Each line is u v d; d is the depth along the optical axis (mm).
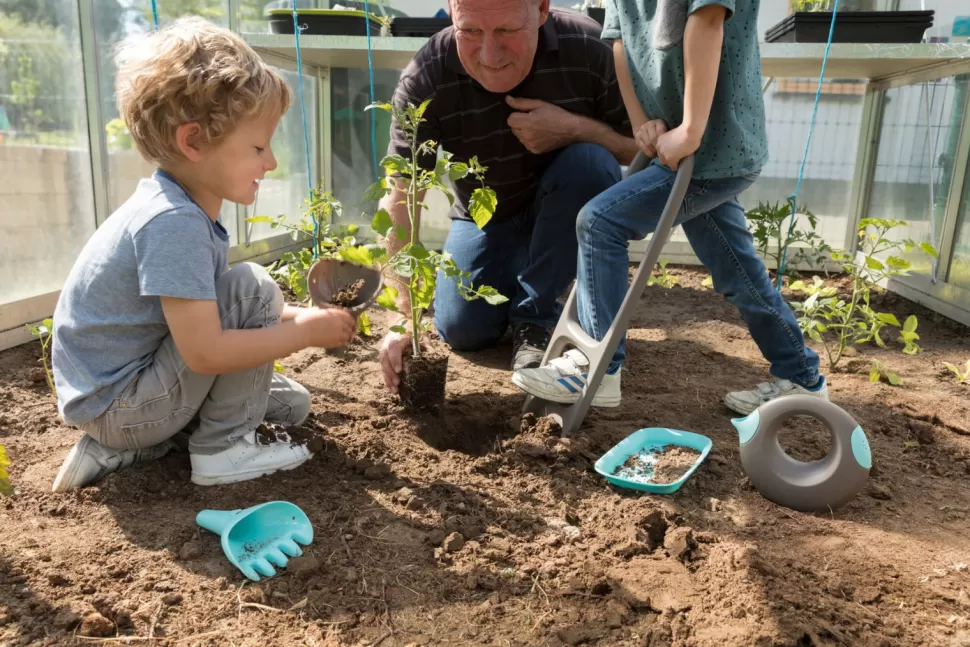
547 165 2867
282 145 4547
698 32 1849
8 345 2781
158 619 1386
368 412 2322
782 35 4312
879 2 4465
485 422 2334
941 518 1857
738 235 2301
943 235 3840
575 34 2580
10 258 2807
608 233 2154
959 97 3748
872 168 4691
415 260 2023
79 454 1808
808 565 1619
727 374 2859
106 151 3238
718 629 1403
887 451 2223
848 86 4656
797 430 2305
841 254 3326
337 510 1761
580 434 2162
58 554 1539
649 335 3369
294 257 2666
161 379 1711
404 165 2174
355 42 4016
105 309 1655
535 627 1409
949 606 1505
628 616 1456
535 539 1695
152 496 1780
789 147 4797
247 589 1477
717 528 1768
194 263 1571
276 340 1674
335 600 1463
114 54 3240
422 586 1517
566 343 2295
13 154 2770
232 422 1833
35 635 1326
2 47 2668
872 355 3199
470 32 2295
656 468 2023
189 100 1526
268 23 4477
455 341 3084
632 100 2301
